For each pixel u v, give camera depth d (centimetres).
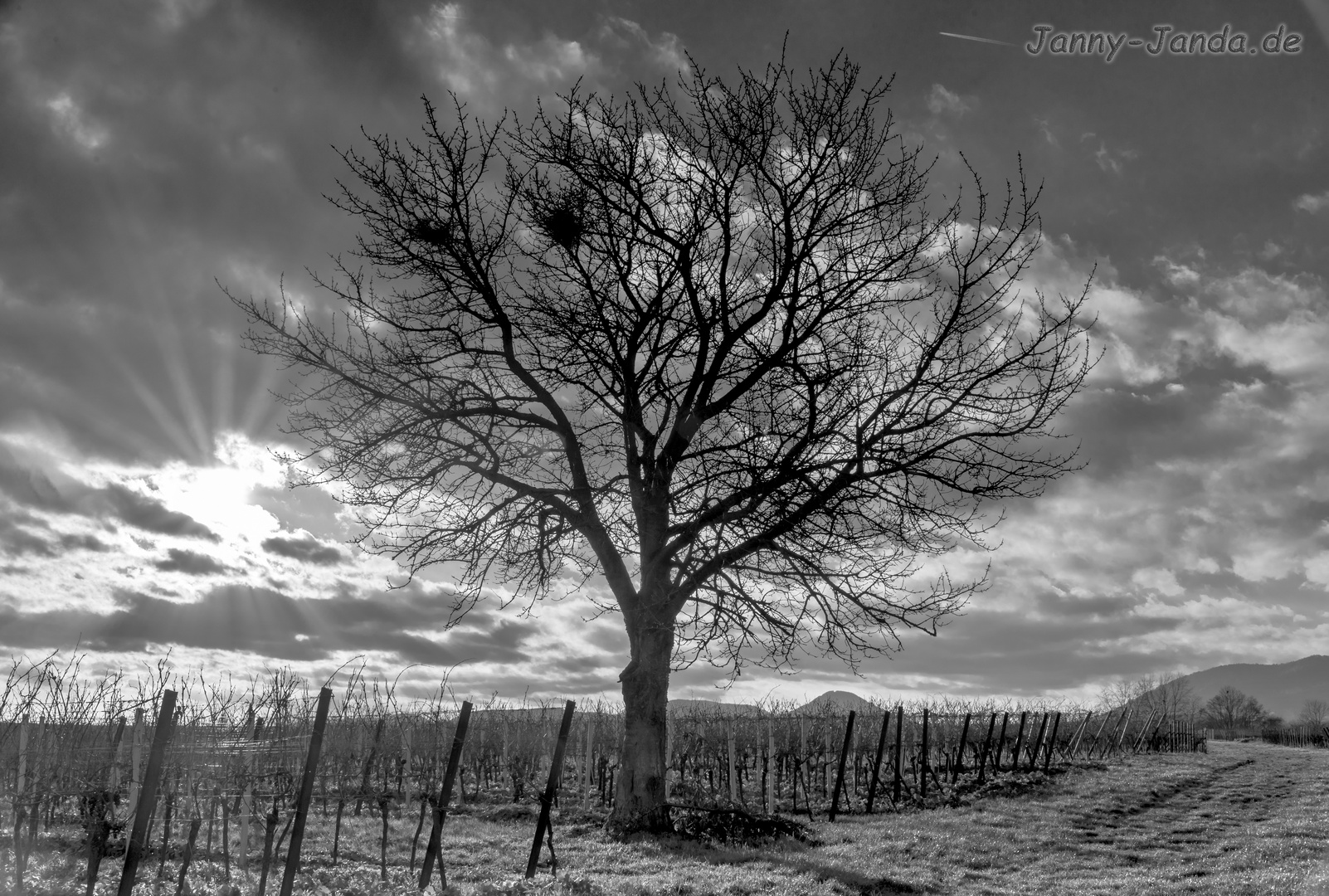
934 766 2800
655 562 1683
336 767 1862
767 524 1591
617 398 1742
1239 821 2073
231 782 1177
